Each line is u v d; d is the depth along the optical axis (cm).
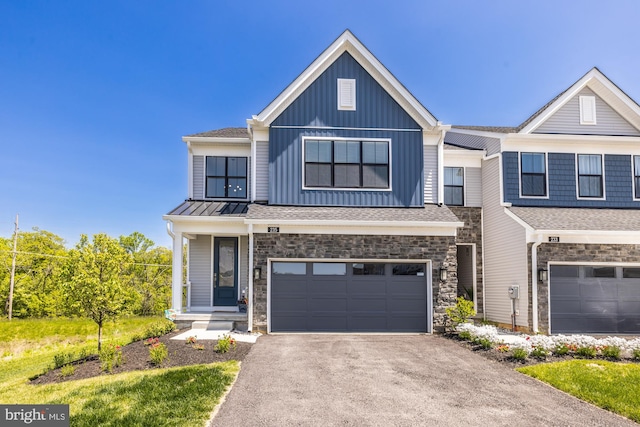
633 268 1442
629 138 1619
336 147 1508
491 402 727
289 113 1500
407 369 920
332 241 1368
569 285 1420
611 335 1409
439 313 1367
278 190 1476
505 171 1600
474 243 1720
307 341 1204
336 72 1523
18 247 3888
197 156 1675
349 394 748
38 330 2142
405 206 1505
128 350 1090
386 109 1531
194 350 1053
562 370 907
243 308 1537
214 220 1425
